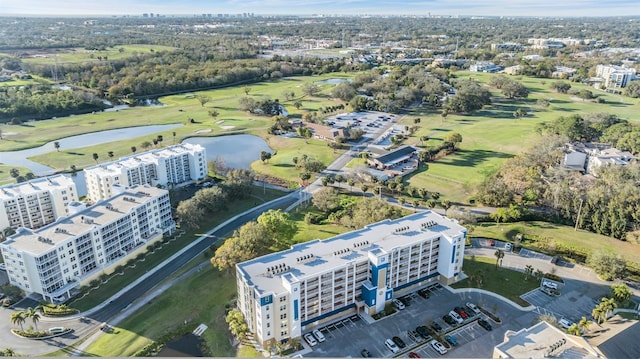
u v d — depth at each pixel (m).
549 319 138.38
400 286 160.12
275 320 133.25
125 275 173.62
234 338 139.75
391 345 134.12
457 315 147.38
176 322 146.12
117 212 182.12
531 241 195.75
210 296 159.12
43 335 139.75
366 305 149.50
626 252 185.62
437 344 134.25
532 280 168.38
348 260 146.00
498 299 157.38
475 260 181.50
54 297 155.38
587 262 174.75
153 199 195.50
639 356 119.88
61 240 158.88
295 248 153.38
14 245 156.50
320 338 138.00
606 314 142.88
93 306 154.62
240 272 139.75
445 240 161.25
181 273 173.75
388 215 194.25
